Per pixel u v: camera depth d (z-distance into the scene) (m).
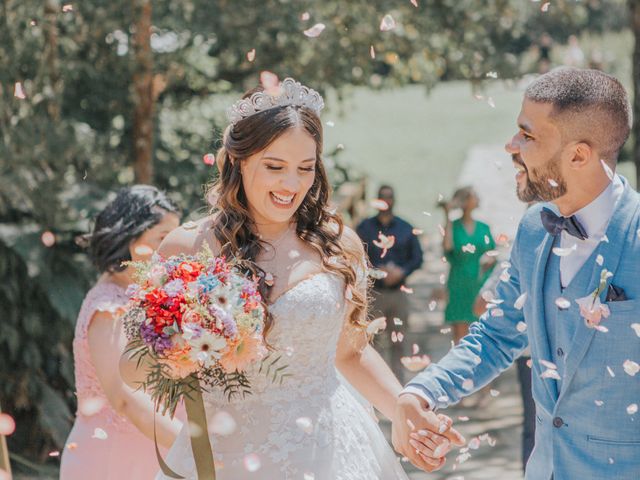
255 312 2.95
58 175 7.32
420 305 12.66
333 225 3.38
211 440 3.15
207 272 2.99
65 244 7.29
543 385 3.06
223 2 9.12
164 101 9.52
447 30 9.95
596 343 2.91
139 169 8.59
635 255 2.89
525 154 3.00
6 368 7.04
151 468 3.78
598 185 2.95
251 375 3.11
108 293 3.82
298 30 9.30
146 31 8.52
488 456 7.22
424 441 3.16
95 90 8.80
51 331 7.15
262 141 3.14
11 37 7.62
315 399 3.19
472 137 33.16
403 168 26.55
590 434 2.94
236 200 3.25
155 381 3.01
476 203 8.88
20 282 7.05
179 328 2.88
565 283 3.02
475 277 8.85
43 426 6.92
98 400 3.60
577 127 2.92
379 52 9.67
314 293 3.18
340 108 10.09
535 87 3.00
